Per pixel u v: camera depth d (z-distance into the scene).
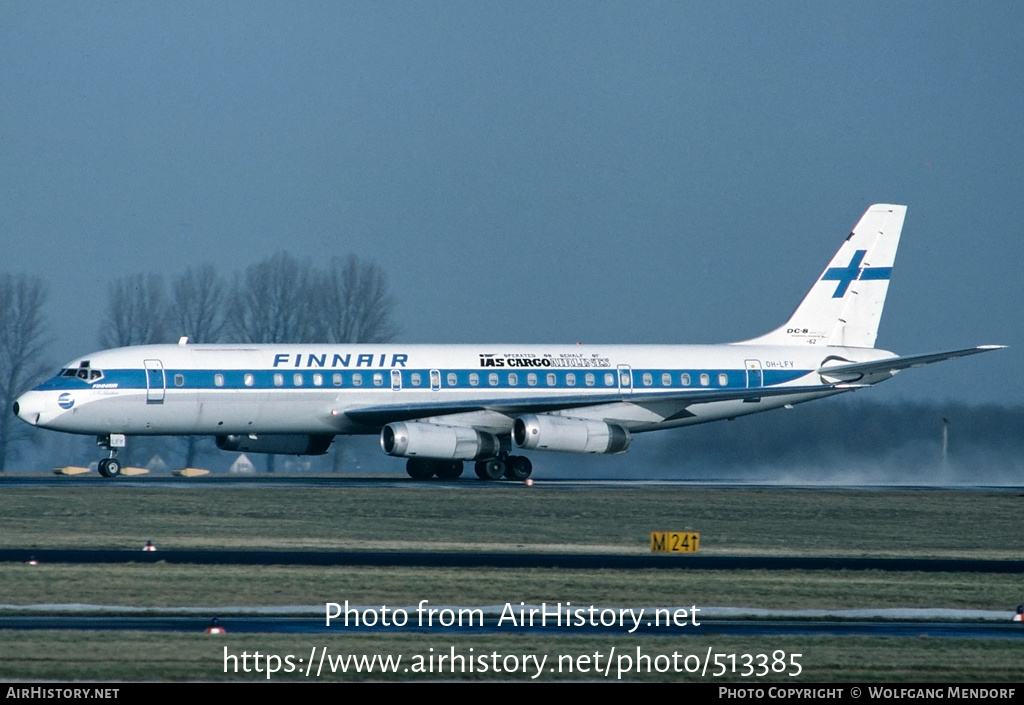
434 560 128.25
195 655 83.81
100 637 88.19
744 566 128.75
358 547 138.12
